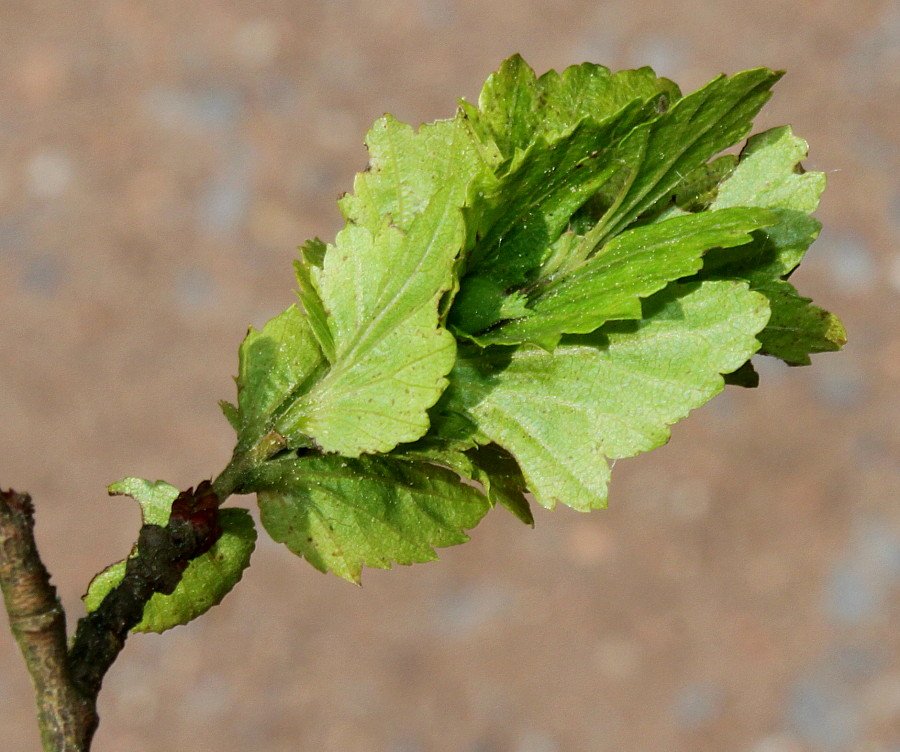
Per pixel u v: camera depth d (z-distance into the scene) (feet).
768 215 1.07
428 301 1.08
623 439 1.08
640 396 1.08
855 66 3.51
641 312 1.08
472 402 1.09
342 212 1.09
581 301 1.08
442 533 1.10
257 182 3.39
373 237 1.09
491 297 1.08
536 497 1.08
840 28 3.57
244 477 1.09
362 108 3.55
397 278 1.08
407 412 1.08
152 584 1.07
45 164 3.44
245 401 1.09
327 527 1.10
